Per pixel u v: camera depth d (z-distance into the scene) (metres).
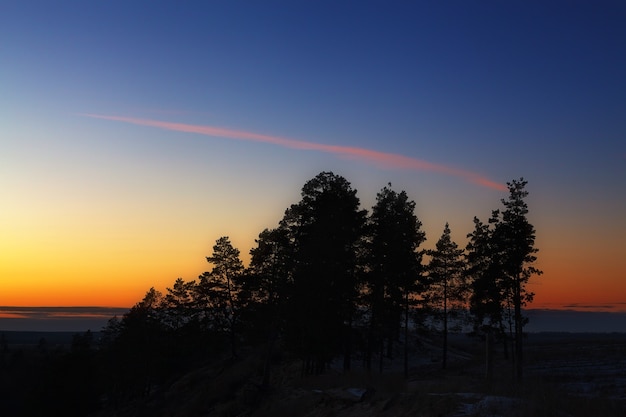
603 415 16.56
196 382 59.22
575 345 72.06
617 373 35.00
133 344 76.50
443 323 51.38
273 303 41.81
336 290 40.75
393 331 46.97
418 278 44.12
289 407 30.44
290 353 46.25
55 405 76.31
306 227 41.19
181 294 73.75
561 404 18.23
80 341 98.75
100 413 82.25
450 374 44.53
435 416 19.58
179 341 75.12
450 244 52.84
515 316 39.12
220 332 64.19
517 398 19.22
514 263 39.44
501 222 41.06
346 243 42.81
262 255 43.12
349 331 42.81
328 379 34.56
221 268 64.25
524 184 40.81
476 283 43.47
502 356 59.81
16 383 100.88
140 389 80.75
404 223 44.53
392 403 23.19
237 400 40.69
